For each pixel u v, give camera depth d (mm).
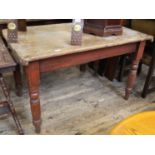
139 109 2004
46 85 2328
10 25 1422
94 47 1469
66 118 1837
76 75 2582
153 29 2248
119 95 2207
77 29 1430
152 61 1991
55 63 1399
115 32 1729
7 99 1511
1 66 1293
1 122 1746
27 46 1405
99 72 2590
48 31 1747
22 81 2287
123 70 2387
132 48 1791
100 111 1947
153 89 2201
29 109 1917
